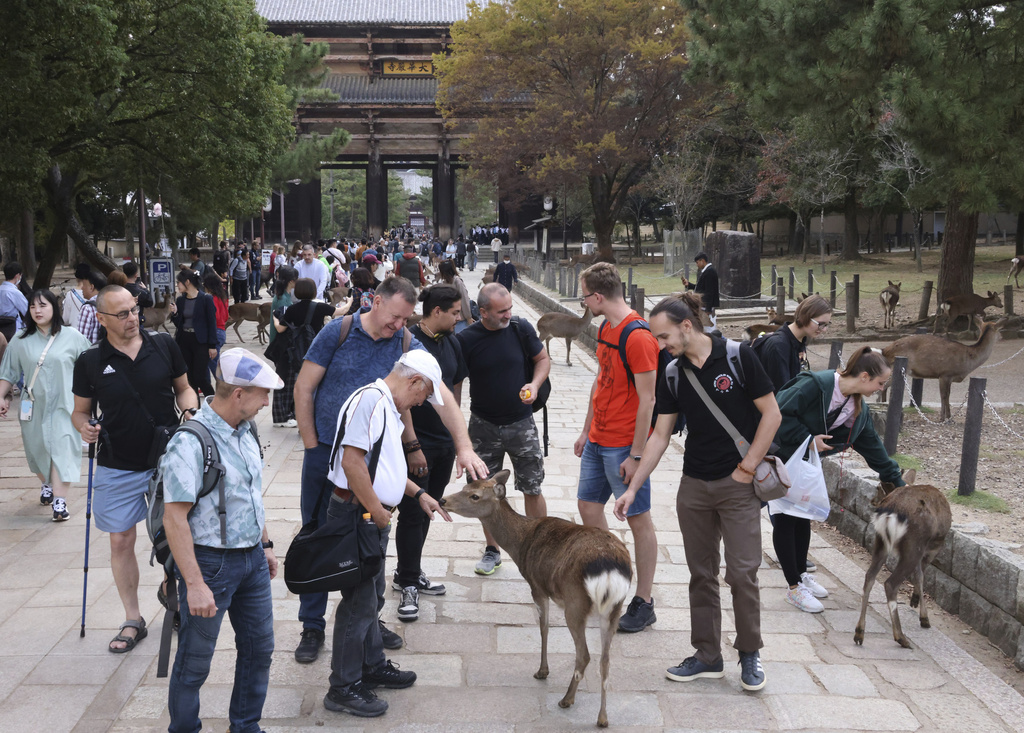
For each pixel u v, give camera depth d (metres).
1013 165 12.02
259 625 3.80
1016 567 4.90
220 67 16.64
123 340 4.75
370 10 66.25
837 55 12.80
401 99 65.00
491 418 5.70
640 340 4.91
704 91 41.19
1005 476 7.52
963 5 12.47
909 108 11.70
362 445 3.96
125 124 18.09
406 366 4.11
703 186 46.31
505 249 62.22
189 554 3.44
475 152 47.69
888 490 5.76
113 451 4.79
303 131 64.69
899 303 22.70
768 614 5.44
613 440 5.12
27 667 4.61
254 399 3.62
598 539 4.12
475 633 5.12
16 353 6.89
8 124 14.30
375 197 66.31
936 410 10.29
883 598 5.72
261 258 35.72
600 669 4.22
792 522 5.48
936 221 58.16
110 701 4.29
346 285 23.66
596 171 43.91
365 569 4.01
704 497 4.48
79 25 13.41
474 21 43.97
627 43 40.78
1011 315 17.88
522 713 4.22
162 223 34.25
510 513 4.58
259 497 3.74
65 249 48.22
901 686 4.53
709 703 4.34
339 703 4.18
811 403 5.32
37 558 6.18
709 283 16.98
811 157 36.84
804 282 32.41
